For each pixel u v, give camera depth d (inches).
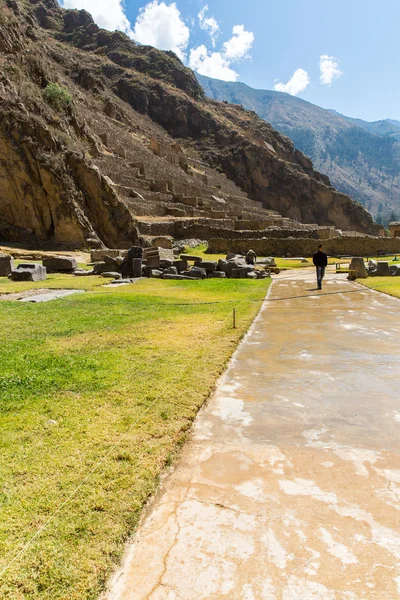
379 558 87.0
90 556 87.7
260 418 155.8
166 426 145.9
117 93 4239.7
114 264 829.8
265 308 431.5
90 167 1466.5
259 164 3959.2
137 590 81.0
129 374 201.8
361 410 160.7
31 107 1512.1
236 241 1462.8
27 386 184.9
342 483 113.0
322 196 3919.8
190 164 3506.4
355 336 287.0
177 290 588.4
